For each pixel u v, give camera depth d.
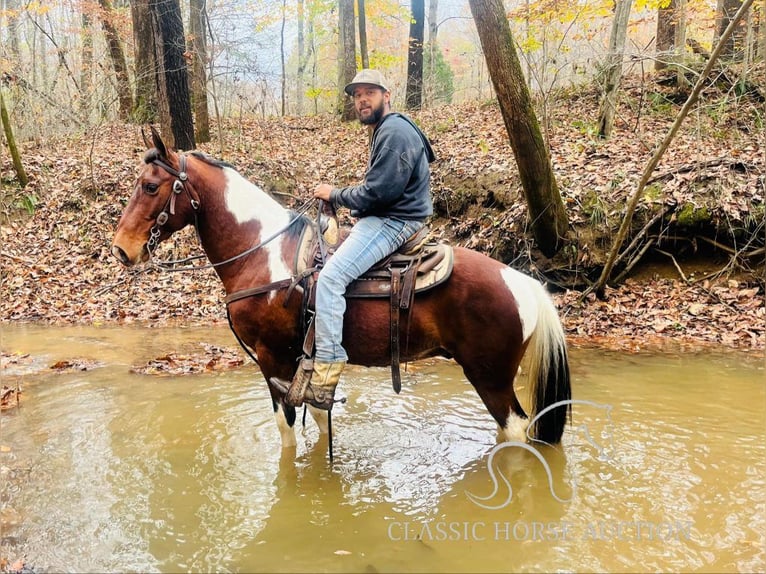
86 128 14.78
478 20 7.05
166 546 2.88
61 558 2.78
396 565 2.71
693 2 11.60
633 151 9.65
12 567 2.69
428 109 16.62
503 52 7.09
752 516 3.04
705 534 2.89
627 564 2.68
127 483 3.52
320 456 3.91
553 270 8.31
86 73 16.78
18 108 14.30
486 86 19.86
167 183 3.58
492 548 2.84
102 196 10.98
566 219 8.12
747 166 8.14
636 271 8.10
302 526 3.06
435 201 10.34
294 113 24.09
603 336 6.97
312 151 13.64
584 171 9.17
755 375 5.45
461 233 9.66
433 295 3.42
